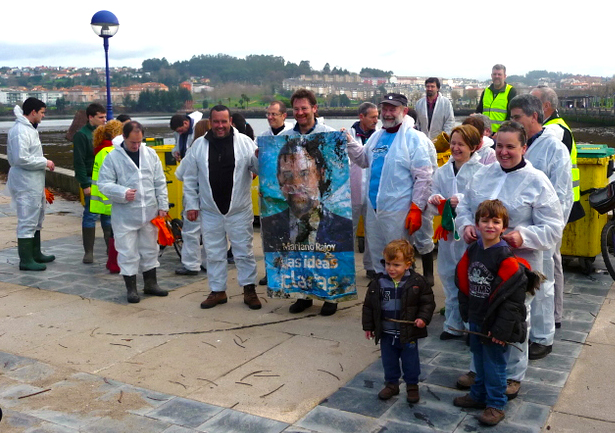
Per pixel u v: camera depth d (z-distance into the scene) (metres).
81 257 8.26
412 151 5.44
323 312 5.90
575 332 5.25
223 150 6.01
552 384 4.27
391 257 3.95
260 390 4.33
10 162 7.45
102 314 6.03
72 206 12.48
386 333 4.08
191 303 6.36
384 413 3.93
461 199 4.44
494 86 8.81
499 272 3.65
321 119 6.50
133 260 6.38
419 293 4.00
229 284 7.02
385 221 5.55
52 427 3.85
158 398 4.23
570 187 4.65
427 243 6.38
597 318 5.58
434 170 5.61
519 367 4.05
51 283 7.06
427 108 8.97
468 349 4.96
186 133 8.11
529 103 4.71
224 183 6.00
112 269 7.46
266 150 5.83
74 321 5.84
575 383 4.30
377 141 5.71
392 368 4.10
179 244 8.15
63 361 4.91
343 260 5.75
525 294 3.70
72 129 10.41
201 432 3.76
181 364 4.82
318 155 5.68
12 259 8.17
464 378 4.21
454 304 5.07
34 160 7.40
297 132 5.97
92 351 5.11
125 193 6.12
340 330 5.50
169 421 3.90
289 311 6.01
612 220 6.80
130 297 6.38
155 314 6.02
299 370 4.66
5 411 4.06
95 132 7.44
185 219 7.32
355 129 7.43
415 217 5.38
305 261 5.85
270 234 5.94
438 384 4.32
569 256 6.91
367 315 4.10
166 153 8.98
